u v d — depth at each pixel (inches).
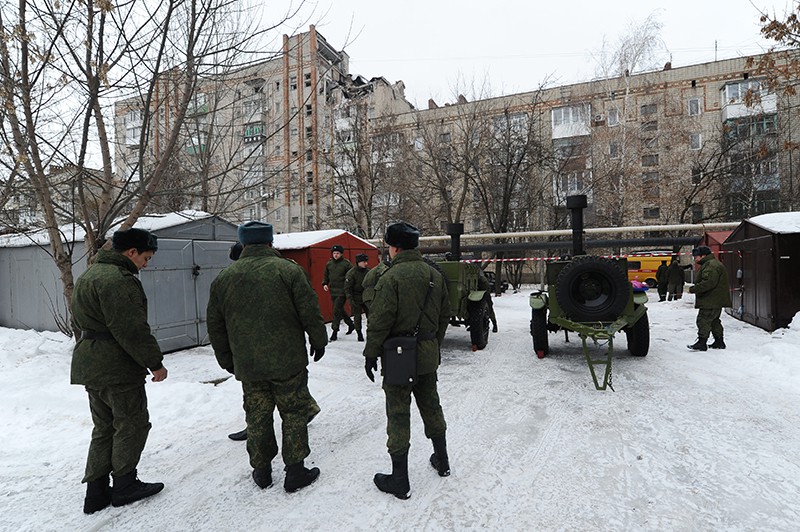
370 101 1384.1
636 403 180.9
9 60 226.8
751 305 356.2
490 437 150.3
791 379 203.3
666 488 114.8
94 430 112.7
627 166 839.7
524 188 904.3
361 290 338.3
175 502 114.1
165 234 299.6
